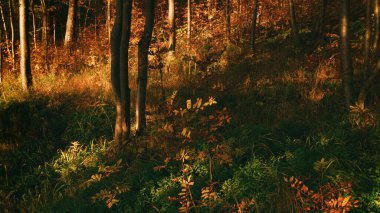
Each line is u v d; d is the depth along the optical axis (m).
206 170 6.63
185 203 5.62
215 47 14.23
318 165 5.59
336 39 12.10
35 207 7.18
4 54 15.88
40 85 11.77
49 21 18.91
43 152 8.85
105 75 12.46
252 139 7.24
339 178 5.59
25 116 9.73
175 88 10.56
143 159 7.58
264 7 16.70
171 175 6.69
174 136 7.34
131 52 15.30
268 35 15.03
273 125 7.77
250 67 11.48
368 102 7.68
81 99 10.50
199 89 10.29
